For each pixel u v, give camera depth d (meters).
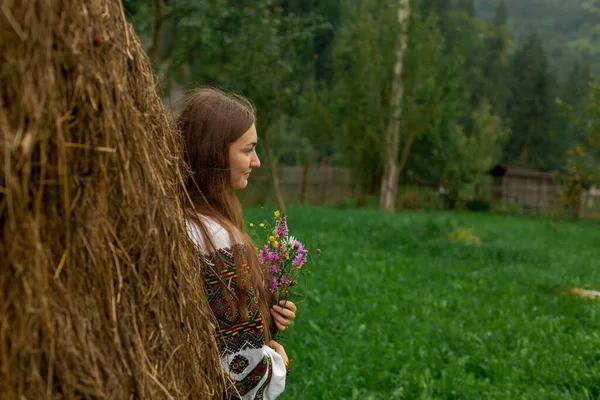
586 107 18.44
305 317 5.95
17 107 1.14
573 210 26.69
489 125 27.44
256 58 15.56
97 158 1.25
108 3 1.32
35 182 1.18
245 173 1.94
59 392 1.20
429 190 26.88
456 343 5.37
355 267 8.72
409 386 4.43
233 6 14.33
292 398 4.04
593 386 4.48
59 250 1.21
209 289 1.75
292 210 16.17
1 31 1.12
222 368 1.71
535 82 48.69
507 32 60.12
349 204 22.98
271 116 17.47
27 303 1.16
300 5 32.09
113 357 1.28
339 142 24.66
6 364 1.16
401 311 6.52
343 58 22.62
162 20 12.21
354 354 4.94
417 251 11.09
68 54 1.20
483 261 10.29
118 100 1.29
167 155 1.59
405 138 23.78
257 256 1.90
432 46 20.67
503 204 28.39
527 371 4.80
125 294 1.33
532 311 6.77
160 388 1.38
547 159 47.81
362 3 21.61
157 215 1.41
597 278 9.38
